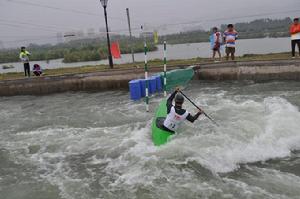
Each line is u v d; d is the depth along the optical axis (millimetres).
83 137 9812
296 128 8633
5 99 16828
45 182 7250
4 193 6902
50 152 8930
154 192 6395
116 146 8820
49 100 15695
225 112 10719
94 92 16703
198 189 6375
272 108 10477
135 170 7328
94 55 39156
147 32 17734
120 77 16953
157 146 8406
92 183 7027
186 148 7914
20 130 11133
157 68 17016
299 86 14234
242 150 7770
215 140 8250
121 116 11797
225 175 6887
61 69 21812
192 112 11062
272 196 6020
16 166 8195
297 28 15875
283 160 7418
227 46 16922
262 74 15930
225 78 16578
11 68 35969
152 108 12578
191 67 16594
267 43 40938
